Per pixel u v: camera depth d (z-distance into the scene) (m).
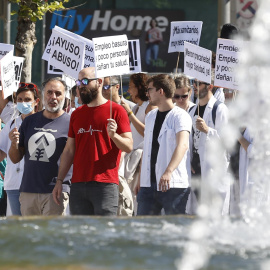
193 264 9.30
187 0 49.88
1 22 47.88
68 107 24.98
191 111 21.17
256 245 11.02
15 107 22.17
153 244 10.85
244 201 16.95
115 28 49.62
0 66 20.81
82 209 18.73
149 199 19.50
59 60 23.23
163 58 49.81
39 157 19.56
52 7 31.02
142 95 22.75
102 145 18.55
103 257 9.83
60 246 10.61
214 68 23.00
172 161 18.78
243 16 39.97
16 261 9.55
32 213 19.69
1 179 22.98
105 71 19.86
